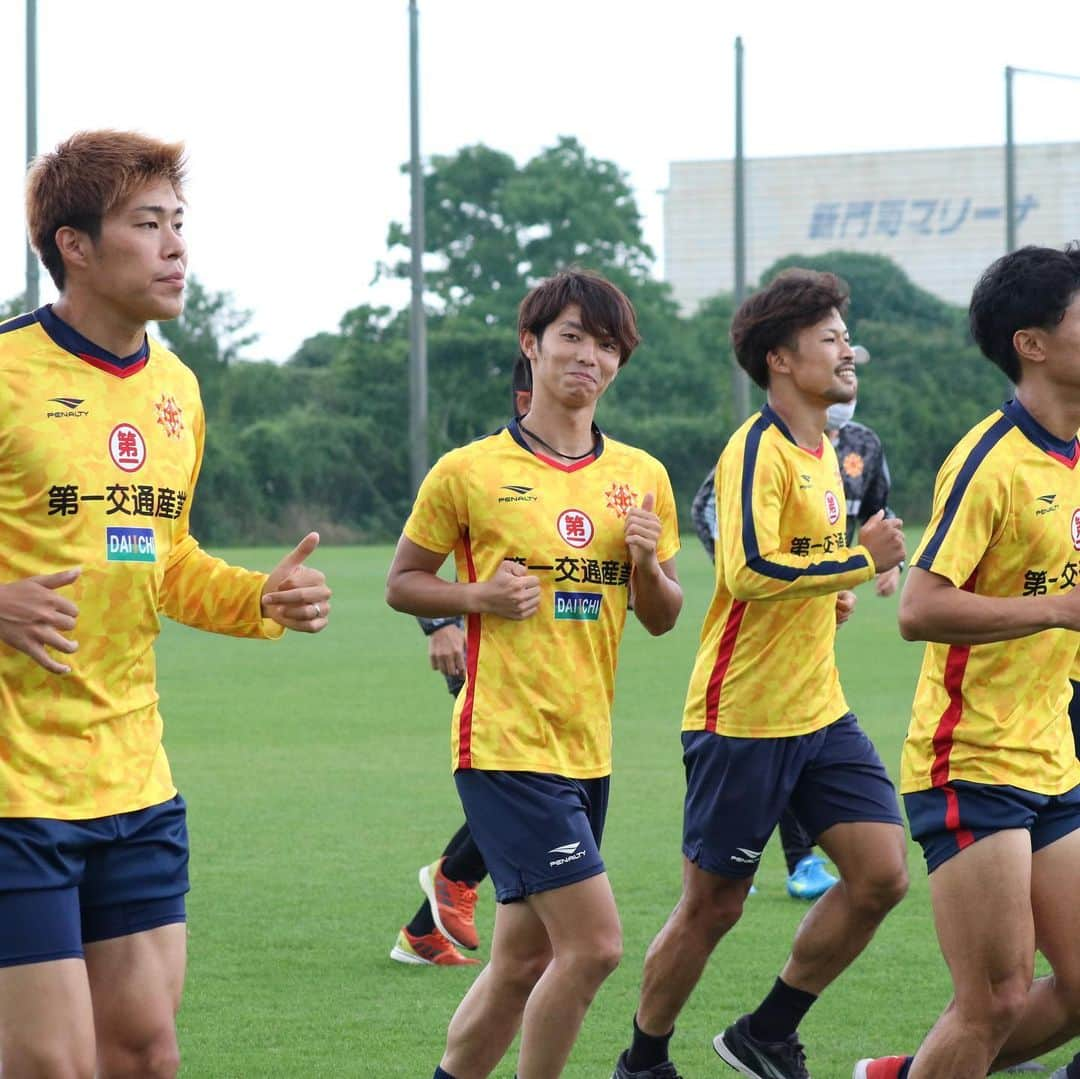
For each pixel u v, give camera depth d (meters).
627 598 6.98
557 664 6.72
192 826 12.96
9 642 5.38
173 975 5.79
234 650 27.34
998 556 6.36
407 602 6.86
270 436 67.12
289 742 17.27
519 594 6.55
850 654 25.44
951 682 6.32
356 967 9.16
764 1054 7.50
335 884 11.05
